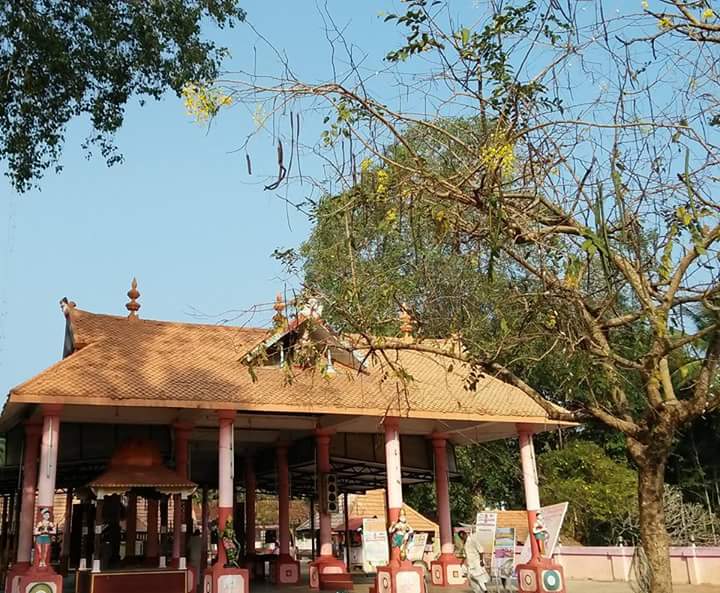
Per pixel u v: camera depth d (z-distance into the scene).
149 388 17.05
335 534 37.28
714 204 7.78
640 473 7.59
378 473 25.66
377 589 18.44
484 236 8.31
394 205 8.34
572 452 29.53
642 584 7.93
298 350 9.91
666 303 7.48
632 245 8.09
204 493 27.36
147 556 19.20
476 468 33.03
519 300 8.72
